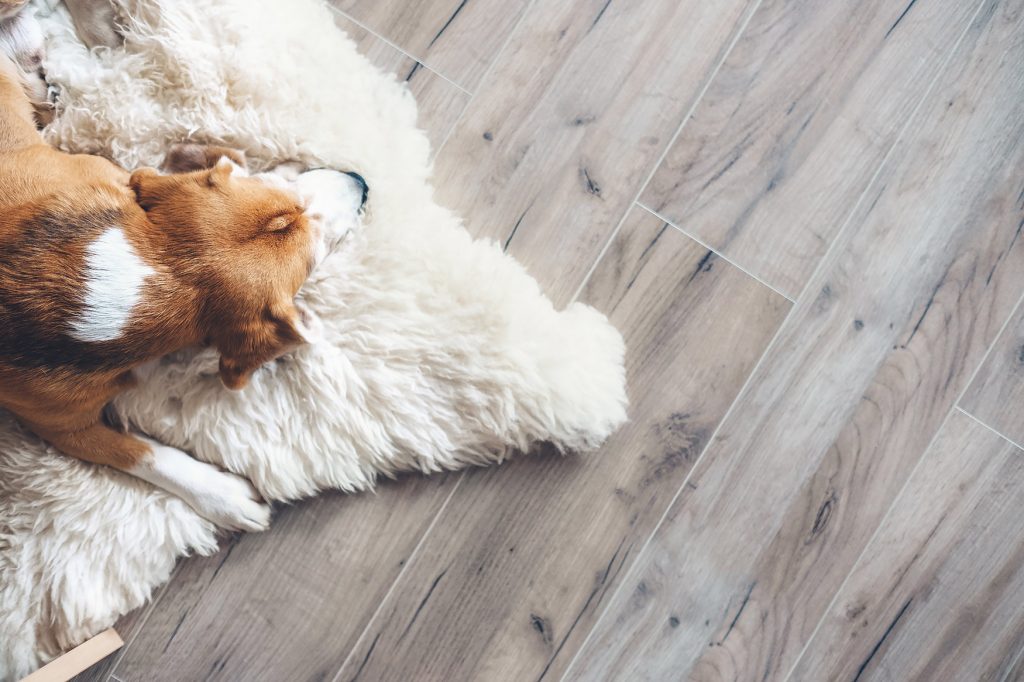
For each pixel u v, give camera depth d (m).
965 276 1.48
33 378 1.13
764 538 1.45
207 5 1.34
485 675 1.41
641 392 1.45
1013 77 1.48
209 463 1.35
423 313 1.36
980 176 1.49
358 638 1.40
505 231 1.44
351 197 1.30
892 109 1.48
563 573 1.43
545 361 1.36
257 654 1.39
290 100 1.35
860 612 1.46
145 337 1.15
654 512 1.44
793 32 1.47
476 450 1.41
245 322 1.17
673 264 1.46
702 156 1.47
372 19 1.43
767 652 1.45
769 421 1.46
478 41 1.44
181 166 1.31
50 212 1.12
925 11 1.48
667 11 1.46
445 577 1.41
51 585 1.31
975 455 1.48
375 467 1.40
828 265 1.47
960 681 1.46
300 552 1.40
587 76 1.46
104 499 1.31
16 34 1.29
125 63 1.33
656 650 1.43
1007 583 1.47
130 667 1.38
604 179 1.46
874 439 1.47
